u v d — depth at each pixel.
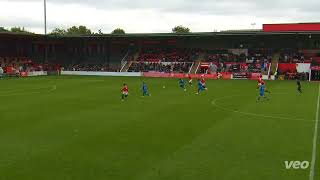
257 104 38.09
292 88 56.00
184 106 36.69
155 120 29.20
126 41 97.12
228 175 16.86
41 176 16.88
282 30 88.56
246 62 84.56
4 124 27.66
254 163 18.45
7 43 94.75
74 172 17.34
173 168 17.77
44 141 22.69
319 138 23.30
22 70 83.56
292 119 29.64
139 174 17.02
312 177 16.59
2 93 48.31
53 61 97.81
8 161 18.94
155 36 86.69
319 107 36.03
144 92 46.09
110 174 17.06
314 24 86.62
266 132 24.97
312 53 86.19
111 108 35.34
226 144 21.86
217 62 86.00
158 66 87.81
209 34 82.69
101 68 90.75
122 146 21.52
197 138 23.31
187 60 89.19
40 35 89.81
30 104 38.03
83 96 44.97
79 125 27.25
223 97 44.16
